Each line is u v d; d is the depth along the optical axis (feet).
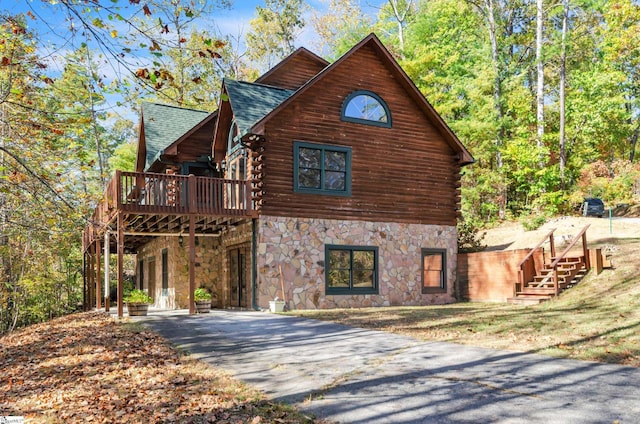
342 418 18.76
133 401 22.21
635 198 104.68
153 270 82.69
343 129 61.16
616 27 100.48
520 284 54.95
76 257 104.47
